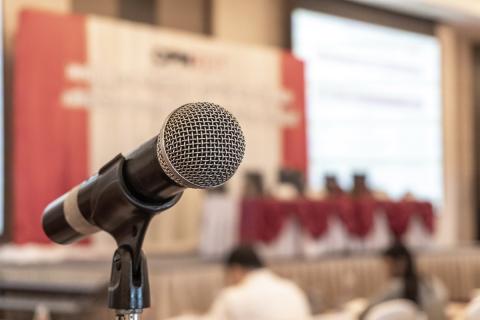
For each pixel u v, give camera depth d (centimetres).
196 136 71
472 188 997
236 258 346
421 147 910
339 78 836
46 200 549
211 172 72
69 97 567
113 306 85
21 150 544
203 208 576
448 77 948
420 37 914
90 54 584
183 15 714
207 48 663
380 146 871
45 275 479
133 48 612
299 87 729
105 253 568
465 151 994
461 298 730
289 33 795
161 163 74
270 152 699
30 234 539
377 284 622
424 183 912
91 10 643
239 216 573
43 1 608
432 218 732
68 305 454
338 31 837
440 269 711
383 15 877
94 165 578
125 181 81
